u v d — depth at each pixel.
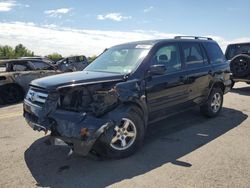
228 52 13.55
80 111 4.50
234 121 7.12
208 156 4.92
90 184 4.03
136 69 5.30
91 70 5.84
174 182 4.02
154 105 5.56
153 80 5.48
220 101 7.62
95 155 4.76
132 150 4.96
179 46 6.38
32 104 4.88
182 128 6.54
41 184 4.05
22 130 6.59
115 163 4.70
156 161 4.75
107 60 6.04
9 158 4.96
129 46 6.11
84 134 4.31
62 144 4.46
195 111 8.05
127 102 4.90
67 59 20.20
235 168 4.43
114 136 4.76
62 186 3.99
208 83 7.04
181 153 5.07
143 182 4.04
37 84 4.93
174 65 6.13
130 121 4.90
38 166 4.64
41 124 4.52
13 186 4.00
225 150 5.19
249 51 12.93
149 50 5.64
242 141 5.66
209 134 6.12
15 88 10.80
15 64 11.24
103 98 4.60
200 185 3.92
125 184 3.99
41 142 5.75
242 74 11.58
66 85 4.59
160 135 6.07
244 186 3.89
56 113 4.47
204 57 7.11
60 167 4.59
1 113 8.59
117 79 5.01
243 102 9.57
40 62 11.87
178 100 6.14
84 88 4.64
